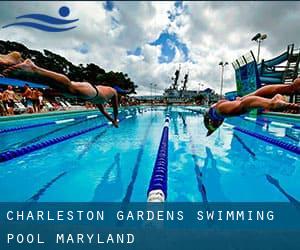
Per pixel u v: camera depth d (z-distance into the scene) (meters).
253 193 3.01
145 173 3.85
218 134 8.05
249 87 15.31
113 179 3.54
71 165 4.28
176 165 4.32
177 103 50.94
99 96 2.39
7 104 10.52
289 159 4.80
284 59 17.97
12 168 4.09
